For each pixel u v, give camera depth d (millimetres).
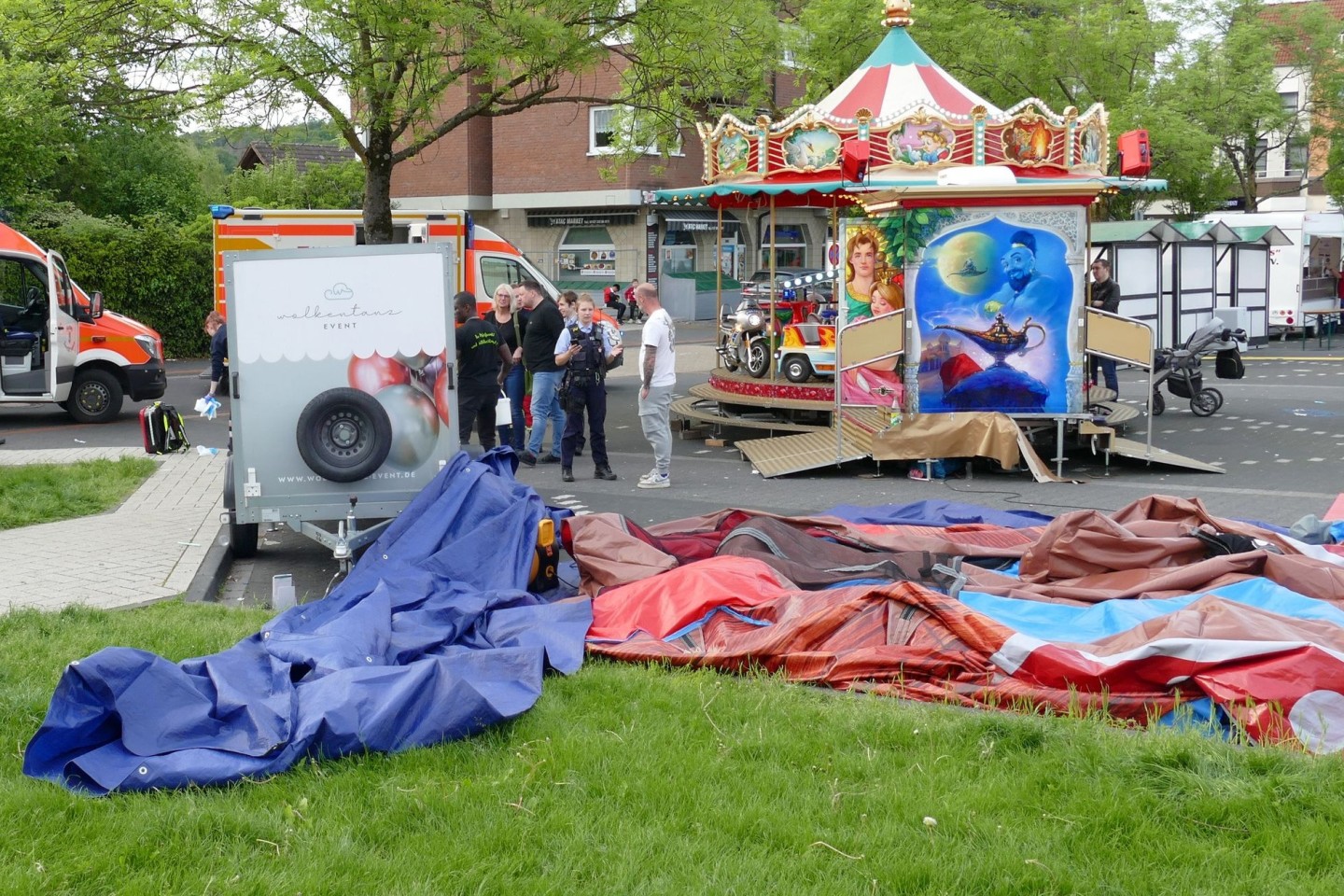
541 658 5867
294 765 4816
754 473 13617
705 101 19047
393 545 7730
